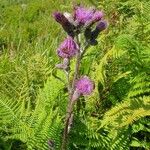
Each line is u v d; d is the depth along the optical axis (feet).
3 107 1.66
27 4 5.19
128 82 1.83
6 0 5.73
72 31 1.18
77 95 1.18
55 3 4.85
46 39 3.18
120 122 1.60
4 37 3.61
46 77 1.99
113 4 2.76
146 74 1.80
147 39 2.09
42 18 4.55
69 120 1.26
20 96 1.81
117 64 1.92
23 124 1.61
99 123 1.69
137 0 2.68
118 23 2.39
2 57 2.48
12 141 1.61
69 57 1.22
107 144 1.62
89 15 1.18
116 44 1.86
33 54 2.47
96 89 1.79
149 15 2.28
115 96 1.82
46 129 1.57
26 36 3.63
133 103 1.63
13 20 4.58
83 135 1.63
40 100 1.75
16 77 1.97
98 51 2.12
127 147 1.63
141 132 1.72
